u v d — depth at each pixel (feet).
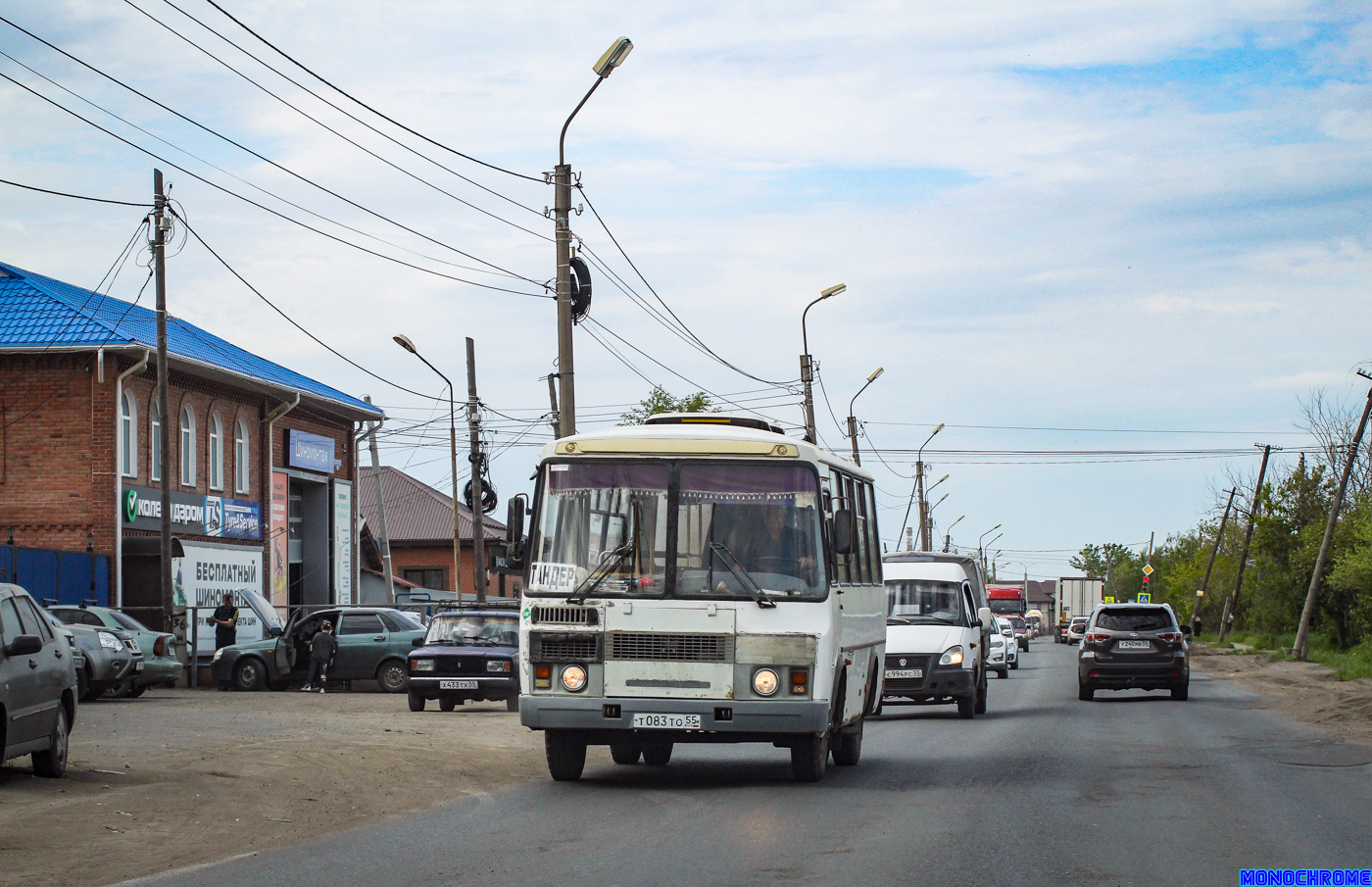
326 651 98.68
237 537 132.67
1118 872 27.35
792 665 39.63
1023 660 196.13
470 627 83.30
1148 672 89.10
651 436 41.52
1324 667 143.54
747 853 29.53
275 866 28.89
